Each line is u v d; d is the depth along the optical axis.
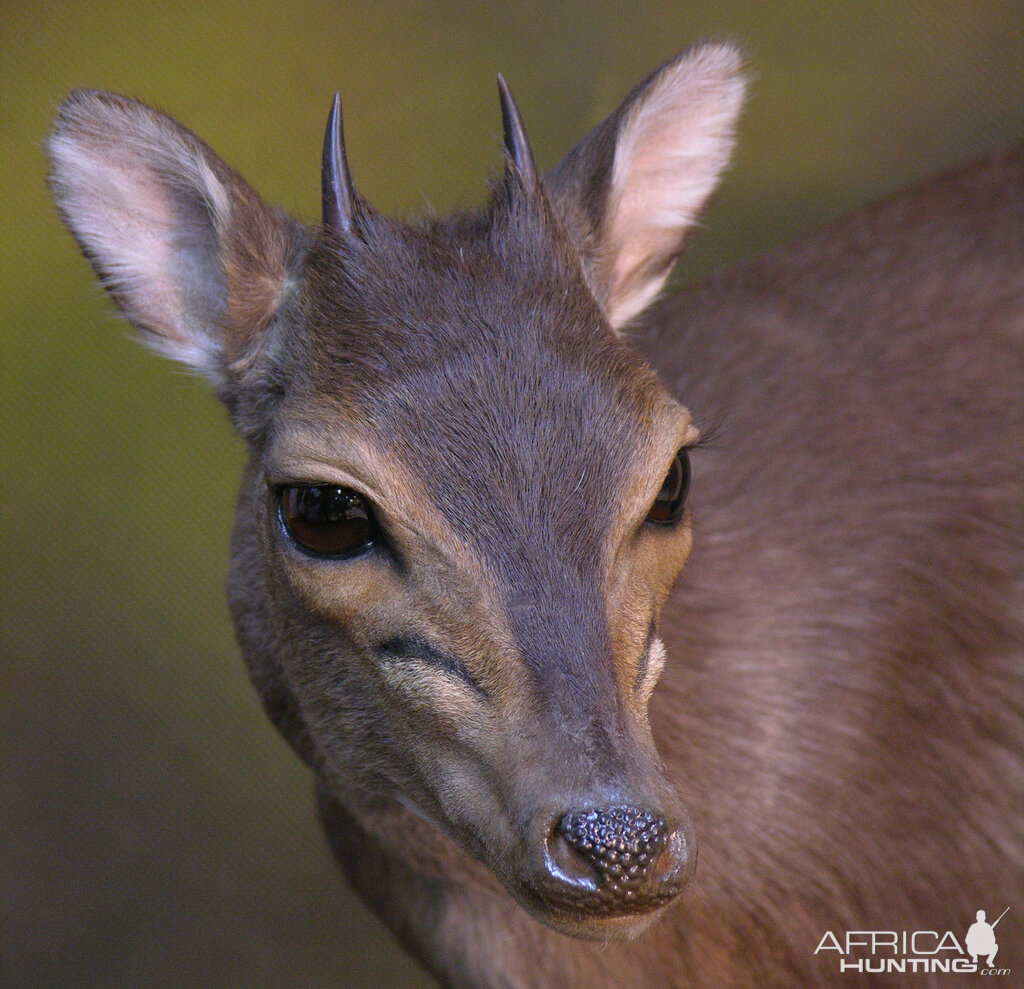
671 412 6.22
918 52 18.34
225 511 14.93
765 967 7.84
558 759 5.43
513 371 6.01
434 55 19.11
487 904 7.80
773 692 7.85
